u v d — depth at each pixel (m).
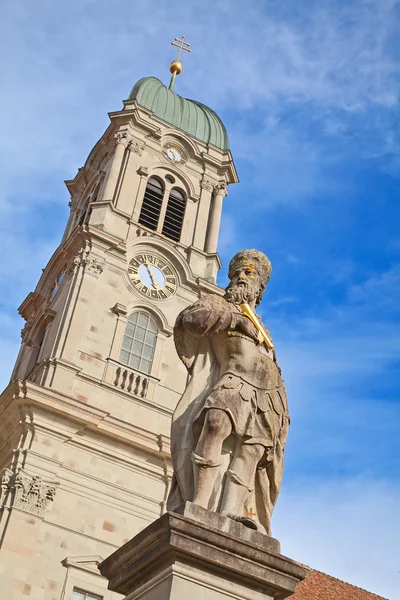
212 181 51.84
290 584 7.01
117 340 42.53
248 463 7.72
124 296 44.28
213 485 7.59
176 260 46.94
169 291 45.88
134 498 38.22
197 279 46.66
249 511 7.71
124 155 49.72
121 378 41.50
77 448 38.16
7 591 33.25
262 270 8.97
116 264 45.00
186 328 8.18
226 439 7.79
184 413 7.91
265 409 7.93
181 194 50.75
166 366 43.19
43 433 37.66
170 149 51.69
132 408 40.84
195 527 6.82
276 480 7.91
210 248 48.94
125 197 47.88
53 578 34.44
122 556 7.29
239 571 6.85
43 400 37.81
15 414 37.84
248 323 8.22
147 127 51.03
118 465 38.72
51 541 35.31
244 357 8.04
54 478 36.75
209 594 6.71
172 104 53.62
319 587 41.34
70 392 39.72
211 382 8.09
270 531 7.73
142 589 6.90
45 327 45.97
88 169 53.16
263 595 6.95
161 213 48.78
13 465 36.41
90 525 36.53
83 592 34.78
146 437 39.53
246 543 6.95
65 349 41.00
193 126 53.34
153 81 54.78
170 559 6.80
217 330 8.12
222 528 7.08
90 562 35.44
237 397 7.80
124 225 46.72
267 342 8.33
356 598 41.72
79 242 45.62
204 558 6.75
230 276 9.02
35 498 35.78
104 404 40.28
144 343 43.41
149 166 50.03
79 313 42.38
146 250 46.62
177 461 7.73
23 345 47.88
